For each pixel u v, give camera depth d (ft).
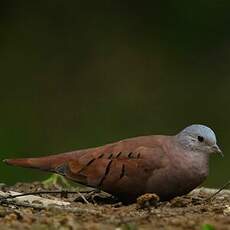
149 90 73.26
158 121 70.85
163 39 75.72
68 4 76.07
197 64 74.84
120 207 34.58
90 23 75.77
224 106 72.02
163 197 36.01
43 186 41.91
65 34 75.46
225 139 69.46
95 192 37.91
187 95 72.84
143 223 31.35
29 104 71.97
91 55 74.90
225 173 63.62
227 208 35.09
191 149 35.91
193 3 75.97
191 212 33.81
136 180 35.60
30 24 75.66
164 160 35.53
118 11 76.38
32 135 68.54
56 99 72.64
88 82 73.77
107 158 35.96
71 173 36.22
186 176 35.63
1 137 67.62
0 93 72.54
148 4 76.43
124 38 75.56
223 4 75.51
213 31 75.51
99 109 71.82
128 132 69.72
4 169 61.87
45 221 31.27
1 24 75.41
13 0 76.23
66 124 70.44
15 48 74.90
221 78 73.97
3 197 34.96
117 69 74.33
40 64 74.38
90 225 30.68
